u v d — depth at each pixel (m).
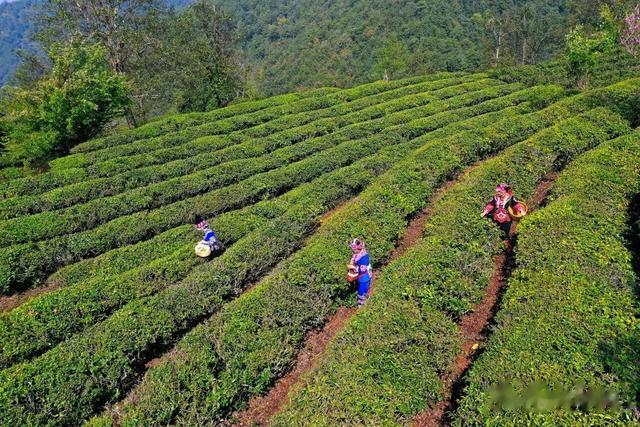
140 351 12.88
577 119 23.11
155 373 11.11
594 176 16.64
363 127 31.12
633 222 14.66
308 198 21.16
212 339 12.09
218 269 15.84
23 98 34.31
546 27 92.19
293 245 17.98
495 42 92.50
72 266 18.50
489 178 18.62
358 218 17.27
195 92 52.97
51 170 30.33
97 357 12.01
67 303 14.84
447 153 22.55
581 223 13.70
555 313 9.95
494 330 10.52
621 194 15.56
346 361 10.23
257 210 21.08
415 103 37.47
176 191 24.77
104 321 13.78
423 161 21.78
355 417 8.97
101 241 20.42
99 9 42.31
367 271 13.65
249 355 11.69
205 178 25.75
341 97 42.50
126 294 15.62
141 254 18.84
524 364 8.76
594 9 75.50
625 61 45.03
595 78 40.28
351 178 22.80
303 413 9.11
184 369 11.05
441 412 10.05
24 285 18.94
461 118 31.44
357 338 10.84
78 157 31.22
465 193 17.48
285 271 14.66
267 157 27.91
